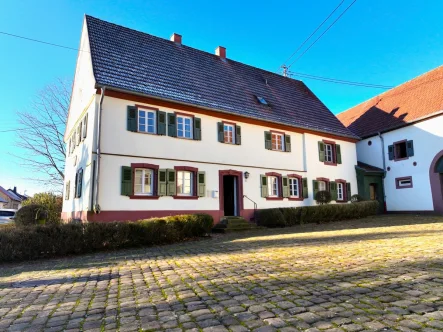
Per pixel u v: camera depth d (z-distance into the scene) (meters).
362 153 25.22
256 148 17.94
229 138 17.11
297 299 4.18
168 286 5.17
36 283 5.90
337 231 12.51
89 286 5.46
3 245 8.36
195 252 8.79
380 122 24.11
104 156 12.97
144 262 7.58
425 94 21.89
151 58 16.86
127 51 16.16
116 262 7.77
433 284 4.52
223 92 18.11
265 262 6.69
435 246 7.55
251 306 3.99
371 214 20.20
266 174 18.11
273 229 15.07
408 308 3.67
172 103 15.02
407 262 5.95
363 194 22.36
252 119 17.84
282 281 5.11
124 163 13.41
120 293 4.92
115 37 16.50
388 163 22.89
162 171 14.30
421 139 20.62
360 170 22.69
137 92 13.74
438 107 19.67
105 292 5.03
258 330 3.25
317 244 8.93
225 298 4.38
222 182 16.25
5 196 63.09
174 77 16.59
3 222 22.25
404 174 21.67
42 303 4.60
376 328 3.17
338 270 5.62
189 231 11.90
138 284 5.42
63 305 4.45
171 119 14.98
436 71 22.77
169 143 14.75
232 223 15.26
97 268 7.12
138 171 13.96
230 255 7.87
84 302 4.55
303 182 19.67
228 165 16.61
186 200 14.86
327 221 17.67
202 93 16.78
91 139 13.18
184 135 15.46
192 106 15.50
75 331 3.48
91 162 12.80
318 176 20.61
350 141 23.33
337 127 22.72
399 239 9.16
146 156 13.98
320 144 21.17
